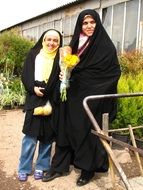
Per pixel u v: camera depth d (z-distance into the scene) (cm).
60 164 482
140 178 467
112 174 396
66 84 447
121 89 624
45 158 491
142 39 1412
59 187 468
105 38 449
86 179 469
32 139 478
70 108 456
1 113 898
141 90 640
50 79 458
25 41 1145
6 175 514
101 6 1745
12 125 770
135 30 1469
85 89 447
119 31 1597
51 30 469
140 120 602
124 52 1262
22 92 962
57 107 468
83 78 448
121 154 553
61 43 475
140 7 1440
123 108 592
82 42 449
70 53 445
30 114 466
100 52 444
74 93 455
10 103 946
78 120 450
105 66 444
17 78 1070
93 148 449
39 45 480
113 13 1645
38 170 491
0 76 1019
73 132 455
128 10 1527
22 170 493
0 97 952
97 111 446
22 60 1091
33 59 470
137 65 973
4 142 654
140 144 544
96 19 443
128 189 301
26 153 485
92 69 445
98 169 461
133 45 1477
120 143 312
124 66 973
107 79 447
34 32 2778
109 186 463
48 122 473
